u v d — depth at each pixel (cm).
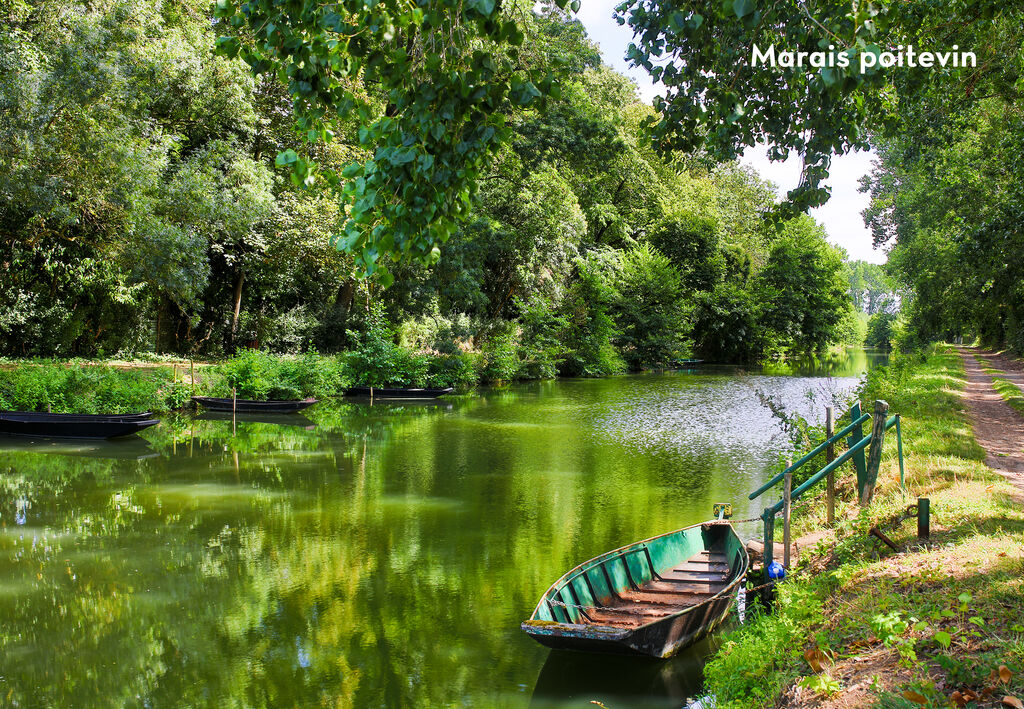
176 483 1519
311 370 2892
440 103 383
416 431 2253
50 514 1277
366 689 687
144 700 669
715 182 6794
